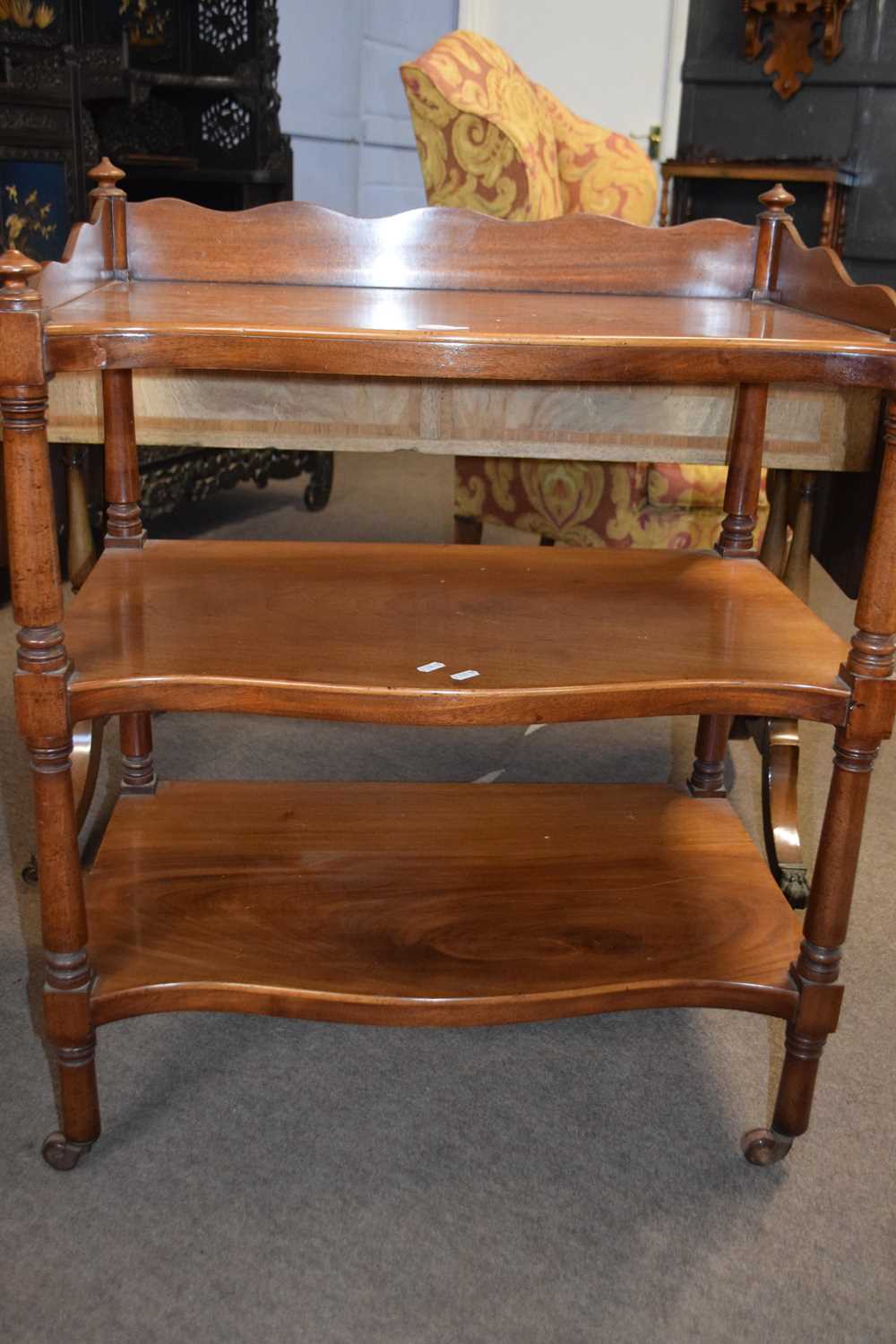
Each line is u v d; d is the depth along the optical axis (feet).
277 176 11.21
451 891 4.49
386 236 4.93
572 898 4.46
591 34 15.93
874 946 5.29
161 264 4.91
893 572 3.43
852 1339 3.46
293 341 3.19
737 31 15.61
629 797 5.26
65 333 3.11
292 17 14.10
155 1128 4.14
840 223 15.47
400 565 4.77
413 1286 3.56
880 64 15.30
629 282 4.97
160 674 3.54
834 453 5.22
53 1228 3.72
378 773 6.73
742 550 5.07
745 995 3.96
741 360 3.26
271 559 4.80
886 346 3.21
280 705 3.53
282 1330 3.41
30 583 3.26
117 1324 3.41
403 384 5.13
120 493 4.90
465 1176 3.98
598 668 3.70
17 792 6.33
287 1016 3.90
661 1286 3.60
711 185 16.30
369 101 16.24
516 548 5.09
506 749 7.11
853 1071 4.54
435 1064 4.51
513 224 4.92
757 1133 4.06
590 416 5.17
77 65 8.81
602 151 8.19
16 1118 4.16
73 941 3.70
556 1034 4.71
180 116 11.22
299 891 4.44
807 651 3.91
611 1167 4.04
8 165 8.32
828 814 3.75
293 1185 3.92
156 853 4.67
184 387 5.12
